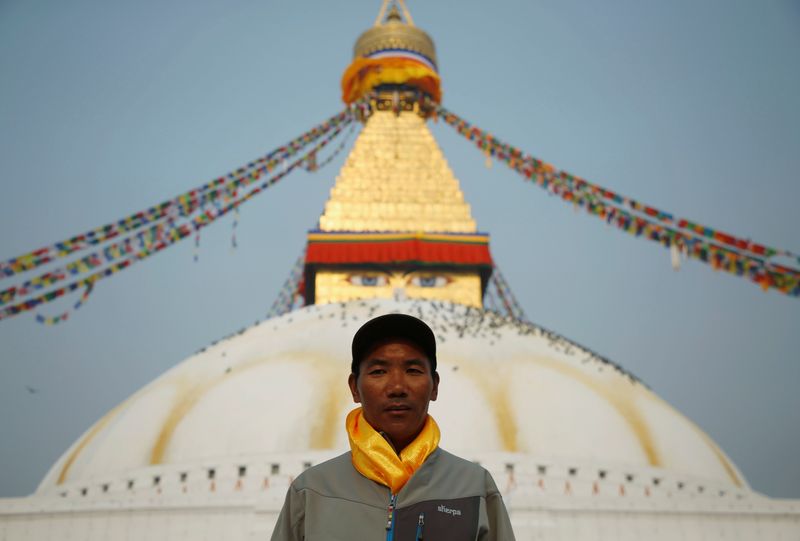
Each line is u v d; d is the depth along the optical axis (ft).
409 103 113.39
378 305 84.23
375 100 112.88
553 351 80.18
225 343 83.30
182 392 75.00
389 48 114.52
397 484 13.23
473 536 12.67
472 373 72.54
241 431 67.41
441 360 73.46
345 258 97.45
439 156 107.45
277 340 79.10
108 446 72.43
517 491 63.82
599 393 74.49
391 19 120.98
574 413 70.38
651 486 67.97
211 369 77.25
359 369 14.47
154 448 69.26
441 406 68.44
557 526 60.75
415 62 113.60
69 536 59.06
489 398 70.08
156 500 61.77
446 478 13.47
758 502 66.49
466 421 67.51
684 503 64.18
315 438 65.98
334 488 13.42
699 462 72.54
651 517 62.03
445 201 103.35
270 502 60.44
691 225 56.65
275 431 66.85
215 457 66.33
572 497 64.03
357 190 103.55
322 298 96.94
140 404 76.28
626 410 74.13
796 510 63.87
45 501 61.87
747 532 62.18
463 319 83.10
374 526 12.80
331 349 74.95
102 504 60.39
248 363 76.18
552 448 67.26
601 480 66.69
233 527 59.52
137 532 59.47
